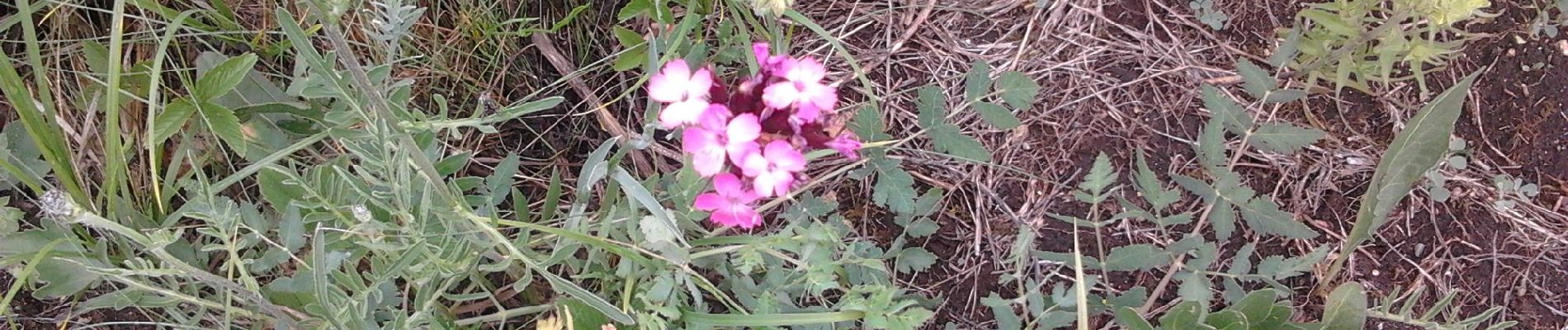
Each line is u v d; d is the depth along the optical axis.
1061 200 0.28
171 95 0.24
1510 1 0.28
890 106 0.28
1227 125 0.26
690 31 0.27
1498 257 0.27
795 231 0.24
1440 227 0.27
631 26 0.29
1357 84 0.27
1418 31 0.25
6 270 0.23
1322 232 0.27
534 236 0.24
